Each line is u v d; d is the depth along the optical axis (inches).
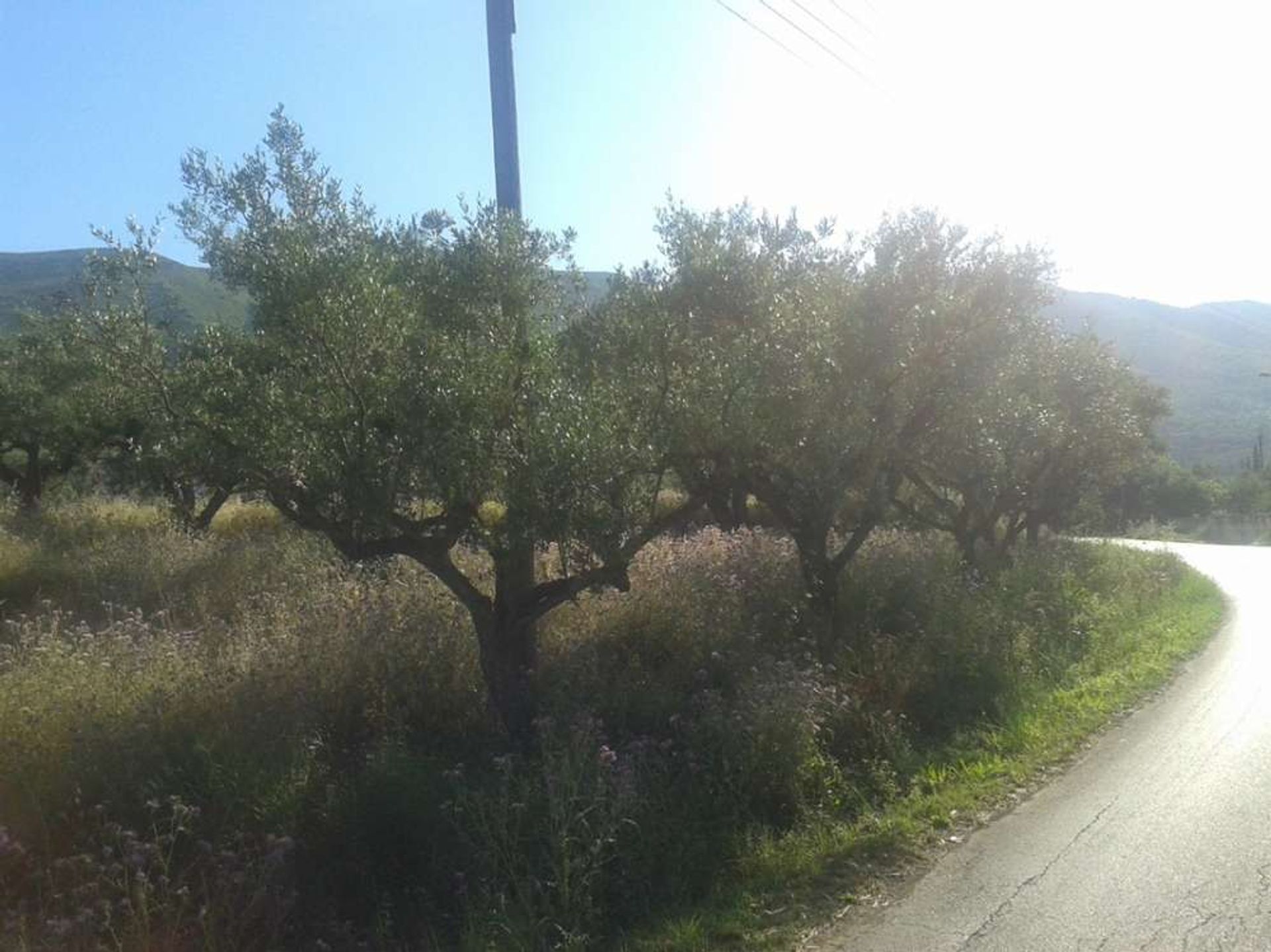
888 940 202.1
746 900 219.1
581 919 207.9
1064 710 394.0
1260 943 197.8
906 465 439.5
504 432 257.6
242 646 317.4
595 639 356.2
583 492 252.2
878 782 290.5
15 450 956.0
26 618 395.5
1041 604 541.3
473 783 252.8
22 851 199.2
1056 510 834.2
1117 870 237.0
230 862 204.7
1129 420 749.3
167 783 231.6
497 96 317.7
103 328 257.9
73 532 631.8
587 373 283.7
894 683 359.9
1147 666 489.4
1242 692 445.7
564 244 303.1
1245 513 2372.0
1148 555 952.3
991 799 290.5
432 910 213.0
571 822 218.1
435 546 279.7
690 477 326.3
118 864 195.6
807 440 338.6
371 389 245.9
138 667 293.3
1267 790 301.0
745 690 297.4
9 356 741.3
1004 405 411.5
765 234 343.0
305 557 501.4
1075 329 731.4
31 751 234.8
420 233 294.2
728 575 436.5
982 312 373.7
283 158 268.2
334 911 212.1
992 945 198.5
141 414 266.1
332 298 243.1
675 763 269.7
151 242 265.3
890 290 350.9
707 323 320.2
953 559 626.2
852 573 493.4
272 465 250.4
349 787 235.8
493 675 296.4
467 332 275.3
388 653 309.4
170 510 587.5
